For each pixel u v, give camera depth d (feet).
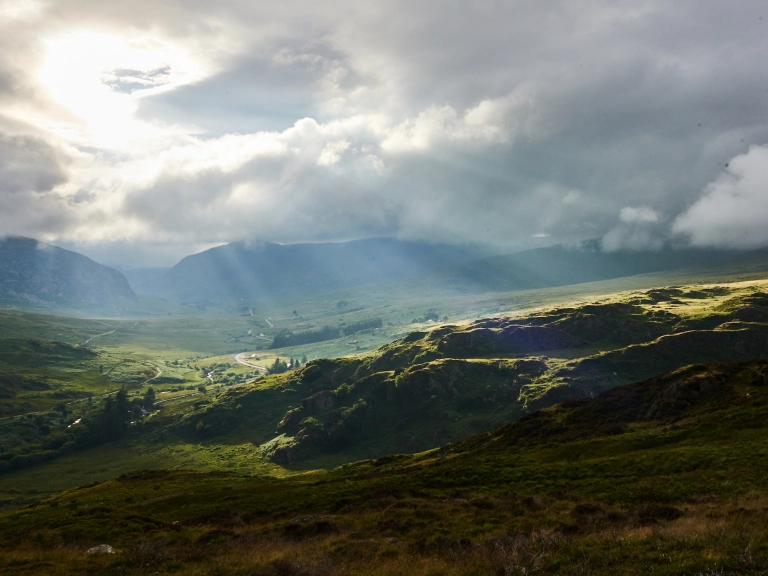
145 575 111.86
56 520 205.26
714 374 288.92
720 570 74.28
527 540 110.93
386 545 122.31
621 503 155.84
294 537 147.74
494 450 302.86
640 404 299.99
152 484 368.68
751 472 165.37
